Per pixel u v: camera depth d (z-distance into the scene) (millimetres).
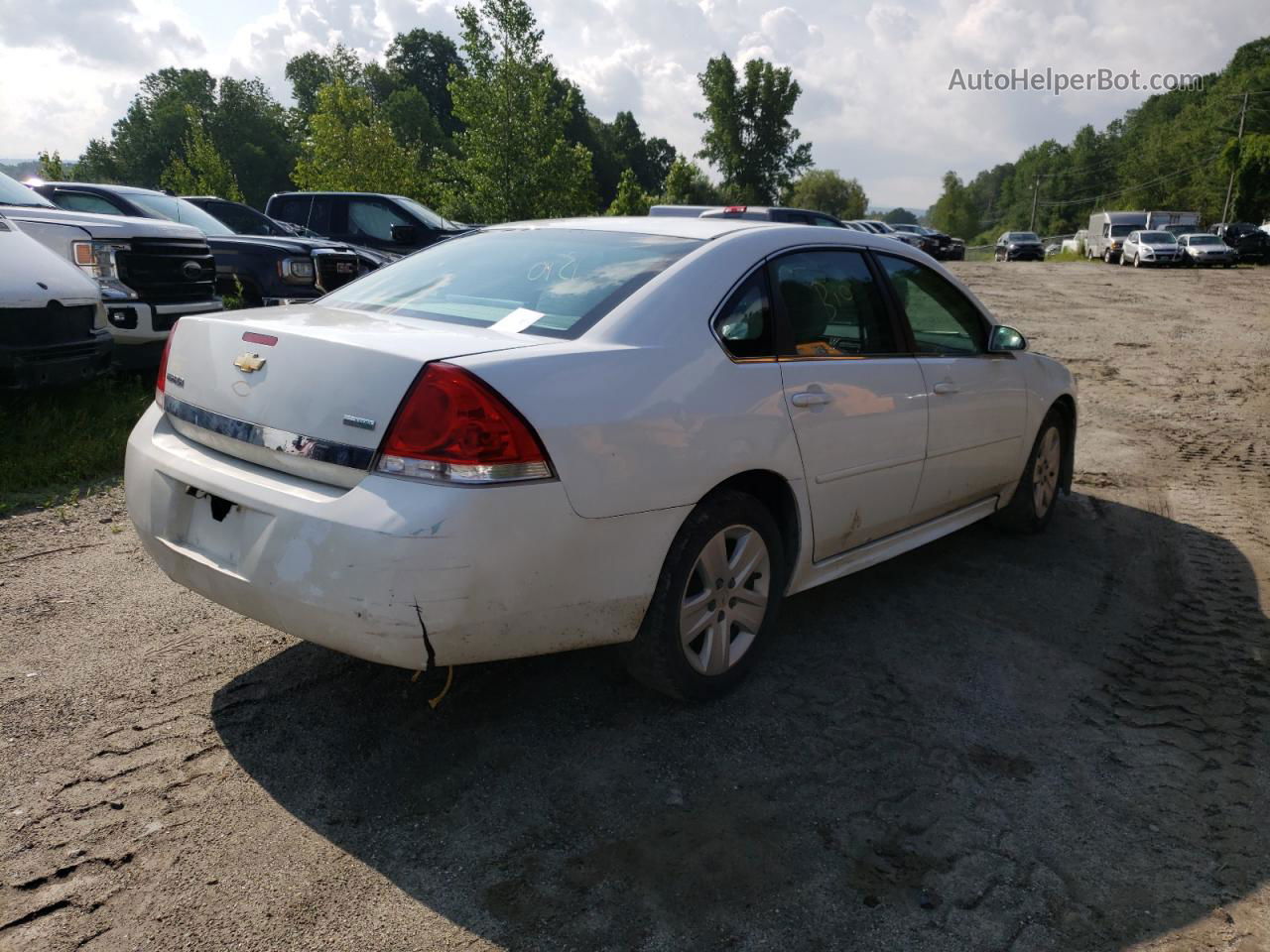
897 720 3217
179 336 3201
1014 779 2891
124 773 2750
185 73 84938
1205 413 9141
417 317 3156
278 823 2561
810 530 3494
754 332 3301
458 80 21719
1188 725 3250
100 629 3660
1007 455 4707
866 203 123375
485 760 2887
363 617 2465
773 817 2662
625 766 2883
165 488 2977
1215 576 4688
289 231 13883
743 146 74500
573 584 2697
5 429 5922
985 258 99000
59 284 6188
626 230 3617
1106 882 2447
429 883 2359
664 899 2326
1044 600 4328
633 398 2805
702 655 3201
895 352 3939
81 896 2264
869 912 2307
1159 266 36125
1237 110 85250
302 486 2643
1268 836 2656
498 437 2496
